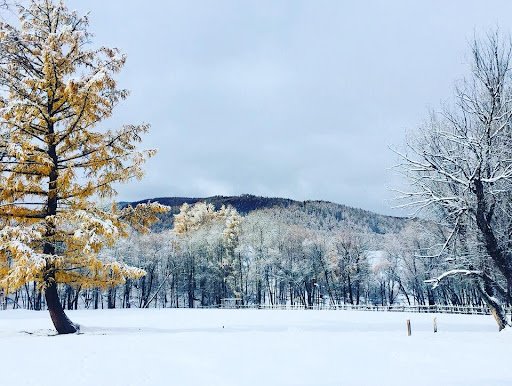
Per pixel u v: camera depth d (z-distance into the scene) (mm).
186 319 31188
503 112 15680
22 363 10172
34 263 13727
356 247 76500
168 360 11266
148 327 22219
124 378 9336
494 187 16078
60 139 16516
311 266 78312
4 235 14062
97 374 9531
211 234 76562
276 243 78250
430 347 14562
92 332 17516
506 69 15555
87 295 72312
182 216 87875
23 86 15734
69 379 9039
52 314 16812
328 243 80688
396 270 69438
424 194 17047
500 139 15695
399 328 25062
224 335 16797
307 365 11289
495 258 16000
